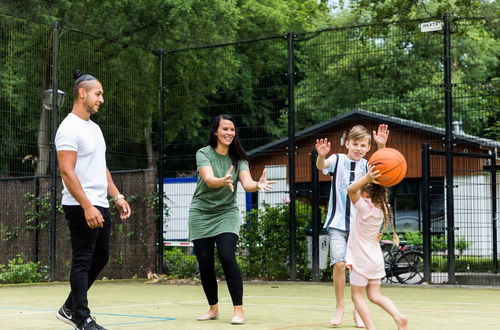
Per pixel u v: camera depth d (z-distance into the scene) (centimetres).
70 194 466
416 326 533
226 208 565
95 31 2181
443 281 1041
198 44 2261
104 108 1196
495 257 1096
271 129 1950
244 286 1018
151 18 2214
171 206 1186
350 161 573
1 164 1268
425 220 1014
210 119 1376
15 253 1087
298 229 1091
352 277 457
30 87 1237
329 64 1198
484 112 1367
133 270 1157
